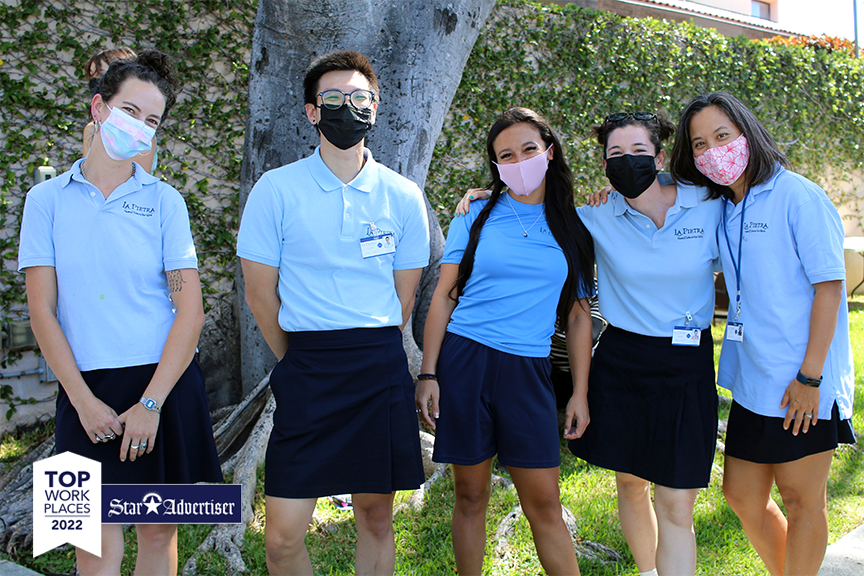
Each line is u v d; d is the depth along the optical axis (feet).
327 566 8.27
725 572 8.13
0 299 13.58
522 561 8.23
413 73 12.07
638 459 6.84
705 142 6.62
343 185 6.19
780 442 6.37
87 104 14.19
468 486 6.85
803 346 6.26
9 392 13.74
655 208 6.95
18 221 13.74
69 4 13.91
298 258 6.12
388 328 6.38
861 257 29.66
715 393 6.77
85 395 5.69
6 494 10.07
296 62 11.91
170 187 6.48
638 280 6.79
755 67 25.94
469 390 6.66
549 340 6.97
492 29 20.04
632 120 6.84
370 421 6.15
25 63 13.52
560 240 6.93
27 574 7.87
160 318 6.21
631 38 22.63
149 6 14.71
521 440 6.57
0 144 13.47
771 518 7.11
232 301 14.61
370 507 6.46
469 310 6.95
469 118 20.08
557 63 21.36
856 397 15.29
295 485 5.97
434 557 8.43
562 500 10.04
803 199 6.20
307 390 6.06
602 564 8.18
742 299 6.64
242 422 11.69
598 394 7.15
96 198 5.93
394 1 11.85
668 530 6.64
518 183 6.84
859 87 28.99
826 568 8.11
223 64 15.87
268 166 12.17
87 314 5.83
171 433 6.15
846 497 10.36
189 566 8.11
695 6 38.22
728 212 6.82
